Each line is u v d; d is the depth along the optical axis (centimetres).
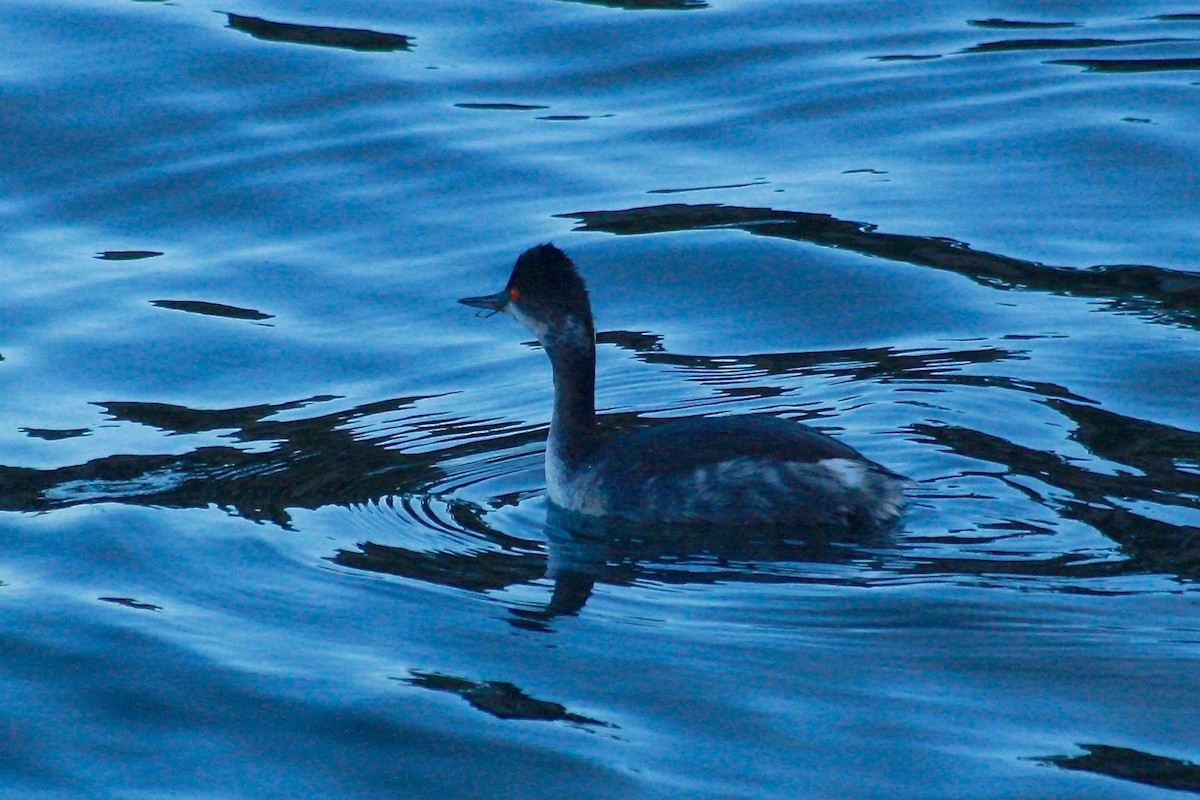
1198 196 1920
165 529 1333
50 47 2267
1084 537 1251
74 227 1908
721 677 1096
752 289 1772
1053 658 1098
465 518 1352
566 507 1367
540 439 1498
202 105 2148
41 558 1291
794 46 2339
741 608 1182
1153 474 1348
